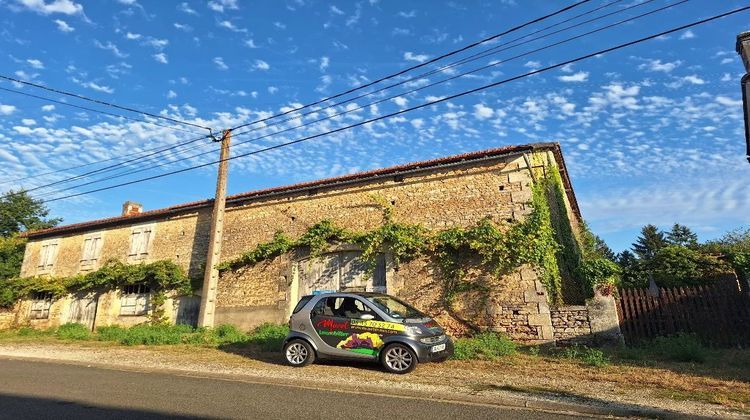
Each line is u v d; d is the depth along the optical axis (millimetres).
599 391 6070
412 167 13258
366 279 13164
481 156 12492
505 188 12078
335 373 7520
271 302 14555
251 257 15156
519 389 6188
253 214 15883
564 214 14141
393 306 8383
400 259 12789
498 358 8875
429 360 7602
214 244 15242
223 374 7621
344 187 14352
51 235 21719
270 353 10211
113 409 5383
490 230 11688
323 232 14039
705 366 7723
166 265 17297
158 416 5047
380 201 13578
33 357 10531
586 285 11047
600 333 10094
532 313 10891
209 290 14797
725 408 5168
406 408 5363
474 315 11492
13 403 5766
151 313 17391
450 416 5016
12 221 30984
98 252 19781
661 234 50406
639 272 15414
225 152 16078
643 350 9133
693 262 14406
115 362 9406
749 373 7086
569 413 5211
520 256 11234
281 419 4879
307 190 14938
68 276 20234
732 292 9586
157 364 8945
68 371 8555
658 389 6188
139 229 18938
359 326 7957
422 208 12969
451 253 12203
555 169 14398
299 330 8430
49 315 20000
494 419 4906
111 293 18625
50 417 5070
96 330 17938
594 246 19781
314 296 8711
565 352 9406
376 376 7211
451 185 12766
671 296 9977
